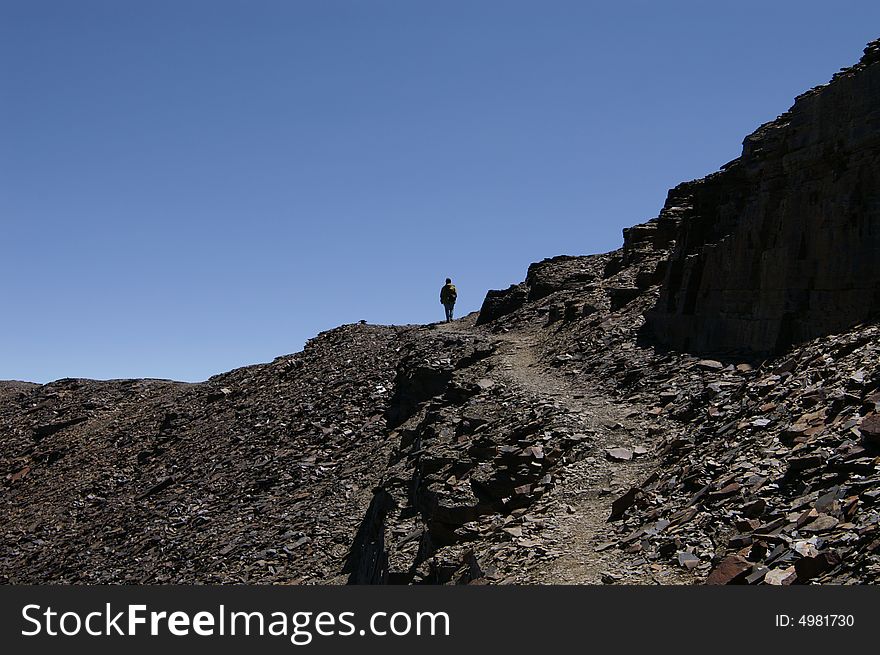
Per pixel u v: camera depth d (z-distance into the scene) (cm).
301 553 3225
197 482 4478
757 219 2805
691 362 2853
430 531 2366
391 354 5109
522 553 1983
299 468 4078
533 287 5000
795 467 1759
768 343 2622
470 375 3625
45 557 4344
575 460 2434
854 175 2369
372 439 4141
